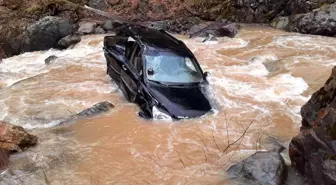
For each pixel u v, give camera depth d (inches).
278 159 257.1
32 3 737.0
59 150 295.1
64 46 635.5
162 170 268.2
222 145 303.6
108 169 269.4
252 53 566.6
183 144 304.8
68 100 408.8
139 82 368.5
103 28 711.7
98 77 478.3
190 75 380.2
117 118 349.4
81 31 695.7
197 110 351.3
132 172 265.9
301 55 541.3
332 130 220.4
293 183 241.3
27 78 486.6
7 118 363.6
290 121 350.0
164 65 377.4
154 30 446.6
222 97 404.2
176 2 773.9
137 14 763.4
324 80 445.1
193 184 250.1
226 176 257.0
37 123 349.1
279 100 400.2
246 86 438.6
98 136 318.7
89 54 589.3
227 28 672.4
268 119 353.7
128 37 426.0
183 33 701.9
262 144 303.9
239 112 366.9
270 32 685.3
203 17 761.0
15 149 288.4
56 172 264.4
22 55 630.5
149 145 303.3
